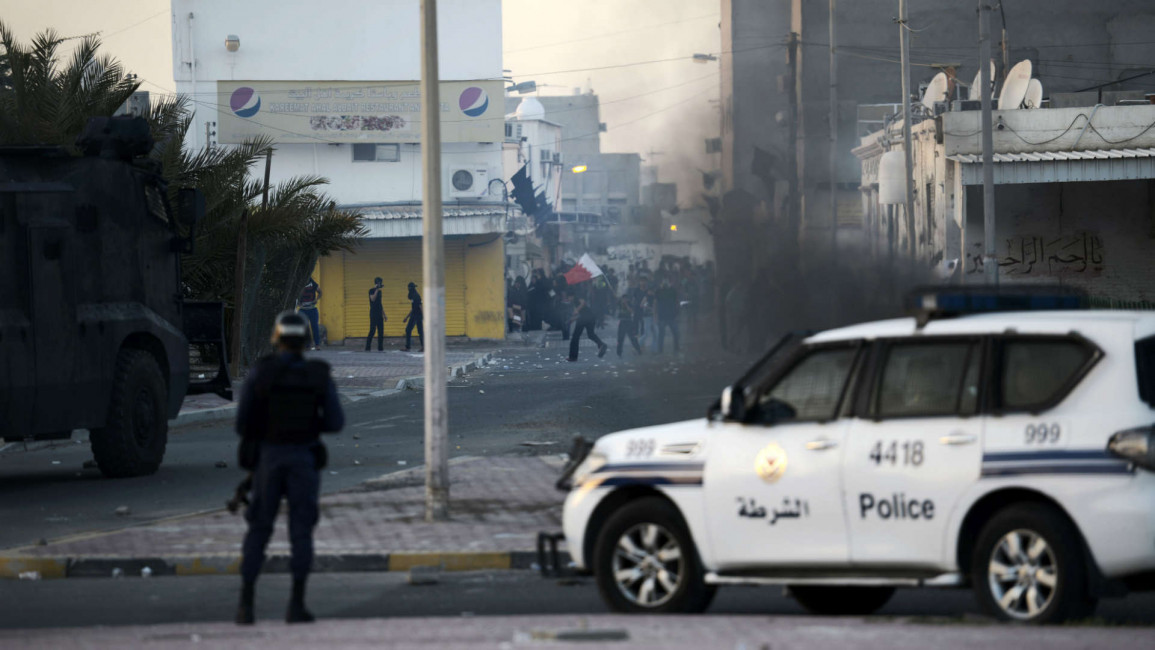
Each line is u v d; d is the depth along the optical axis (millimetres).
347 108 141750
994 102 112250
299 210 93062
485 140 143250
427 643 19922
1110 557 20328
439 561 31219
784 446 23328
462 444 55562
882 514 22359
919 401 22516
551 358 113812
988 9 84875
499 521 35719
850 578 22703
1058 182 102750
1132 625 22484
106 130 48156
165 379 51219
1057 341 21656
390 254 145500
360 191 143375
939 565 21953
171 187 82750
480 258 145500
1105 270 105250
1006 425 21547
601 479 24906
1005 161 97750
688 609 23953
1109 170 97000
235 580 30359
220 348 54188
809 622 21938
